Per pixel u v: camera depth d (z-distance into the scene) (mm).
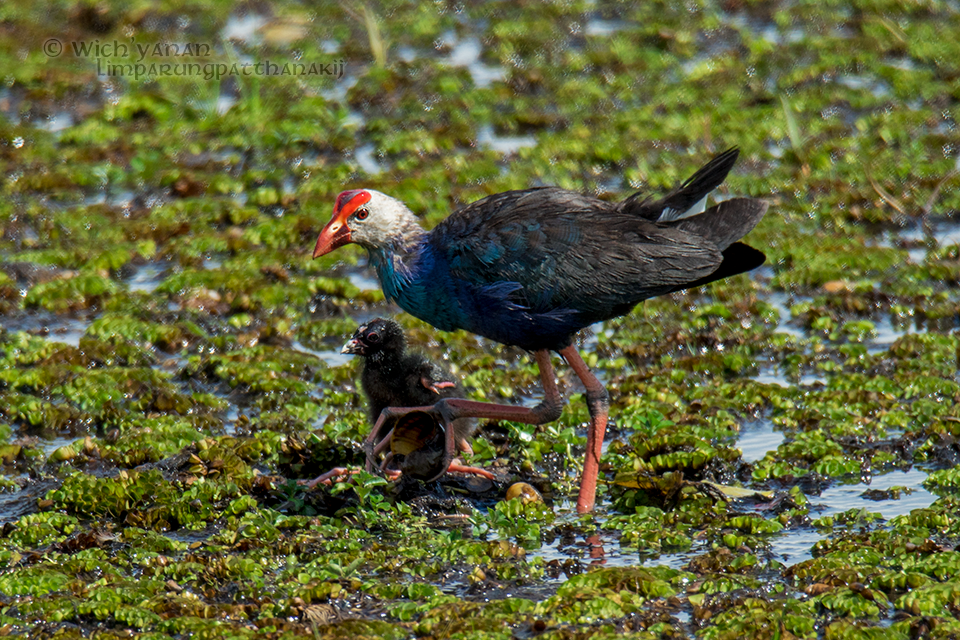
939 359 12422
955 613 7777
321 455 10539
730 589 8242
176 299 14430
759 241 15617
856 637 7480
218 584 8453
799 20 24578
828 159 17922
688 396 11961
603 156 18188
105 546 9070
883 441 10766
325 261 15391
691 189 10156
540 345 9945
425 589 8305
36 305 14234
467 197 16688
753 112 19953
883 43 22641
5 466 10602
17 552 8852
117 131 19531
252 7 25672
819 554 8828
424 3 25844
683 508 9555
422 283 10000
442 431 10172
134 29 23875
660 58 22516
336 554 8789
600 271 9562
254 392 12203
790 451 10562
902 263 14938
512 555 8891
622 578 8273
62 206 17031
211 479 10070
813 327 13500
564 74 21922
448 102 20469
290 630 7734
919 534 8852
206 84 21500
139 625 7836
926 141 18531
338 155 18797
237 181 17609
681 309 14117
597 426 9891
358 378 12352
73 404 11844
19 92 21297
